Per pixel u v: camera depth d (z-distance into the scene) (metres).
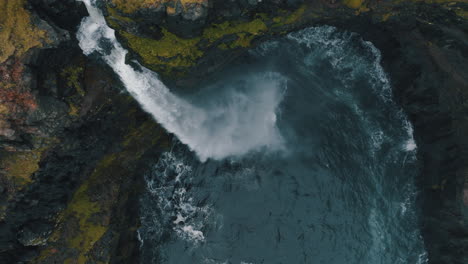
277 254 32.94
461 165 33.59
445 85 34.50
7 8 25.59
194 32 30.30
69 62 30.16
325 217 34.16
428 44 34.84
